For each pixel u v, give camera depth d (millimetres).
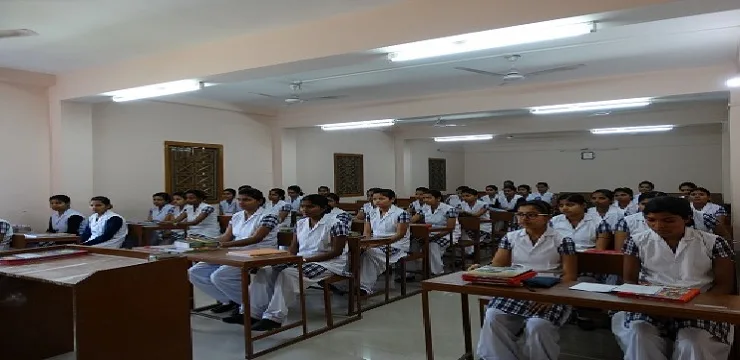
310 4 3975
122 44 5023
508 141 15117
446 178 15086
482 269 2898
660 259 2818
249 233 4891
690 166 12828
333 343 3986
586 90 6738
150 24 4402
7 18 4207
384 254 5238
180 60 5242
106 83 5891
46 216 6523
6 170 6188
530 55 5477
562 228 4844
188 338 2965
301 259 4027
